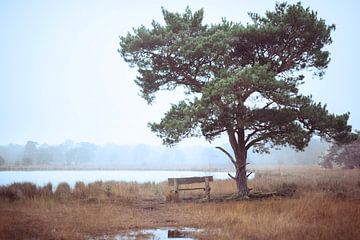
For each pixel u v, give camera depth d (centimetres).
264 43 2352
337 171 4984
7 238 1136
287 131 2178
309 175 4031
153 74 2478
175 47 2306
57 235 1199
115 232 1293
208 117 2073
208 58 2339
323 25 2302
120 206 1933
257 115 2105
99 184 2841
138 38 2370
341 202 1733
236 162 2317
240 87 2019
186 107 2105
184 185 3152
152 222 1492
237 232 1251
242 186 2284
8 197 2062
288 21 2258
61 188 2464
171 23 2467
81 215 1591
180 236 1233
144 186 3036
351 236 1127
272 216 1488
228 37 2264
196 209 1789
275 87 2027
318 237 1134
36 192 2227
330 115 2166
